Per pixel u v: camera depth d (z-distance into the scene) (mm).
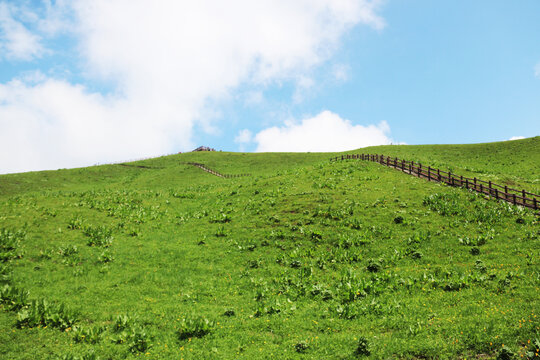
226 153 106250
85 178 71250
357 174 43531
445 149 78562
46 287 17625
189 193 47062
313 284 18859
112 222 31266
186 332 13641
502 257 18797
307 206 31969
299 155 95000
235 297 17797
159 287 19047
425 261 20125
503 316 11891
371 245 23312
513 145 70562
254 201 37031
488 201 28156
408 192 33219
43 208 32250
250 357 11602
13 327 13062
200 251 24984
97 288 18156
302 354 11477
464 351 10305
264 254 23766
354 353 11148
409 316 13539
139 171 81188
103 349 12117
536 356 9234
